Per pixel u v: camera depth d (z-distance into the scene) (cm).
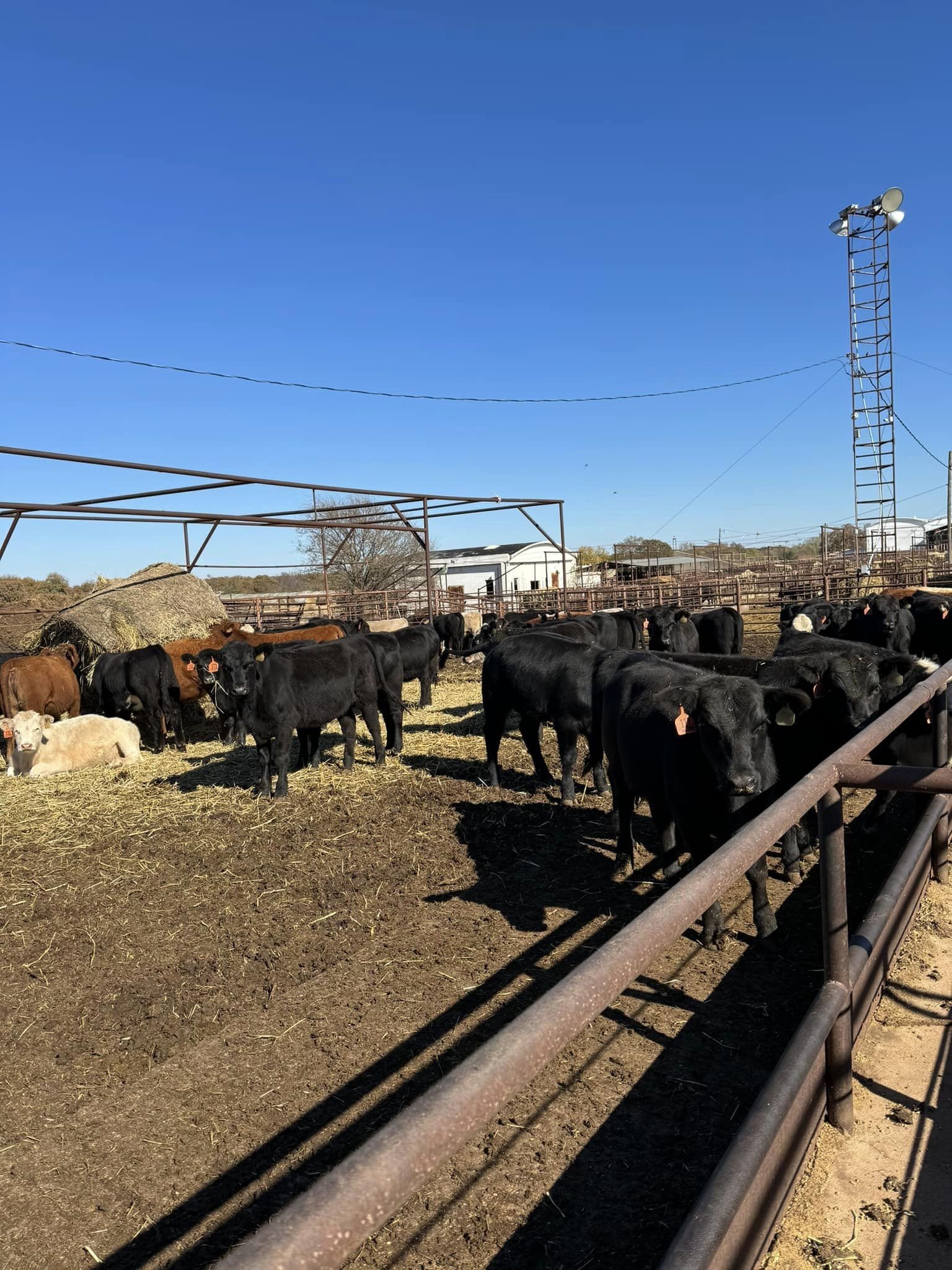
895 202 3162
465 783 830
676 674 543
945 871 508
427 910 539
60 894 596
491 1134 325
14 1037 417
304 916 540
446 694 1509
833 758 286
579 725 741
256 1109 350
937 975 394
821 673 569
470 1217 285
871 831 614
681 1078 351
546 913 523
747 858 209
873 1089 315
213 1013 430
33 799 879
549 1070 362
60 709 1174
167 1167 319
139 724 1326
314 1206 96
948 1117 297
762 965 442
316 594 2944
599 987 150
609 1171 301
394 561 4059
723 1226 176
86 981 468
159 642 1345
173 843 688
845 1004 282
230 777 926
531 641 776
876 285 3262
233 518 1399
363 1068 373
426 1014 414
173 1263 274
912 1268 235
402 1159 106
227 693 781
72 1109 359
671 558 5816
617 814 677
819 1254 239
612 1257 264
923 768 265
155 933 525
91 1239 286
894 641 1313
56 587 3956
